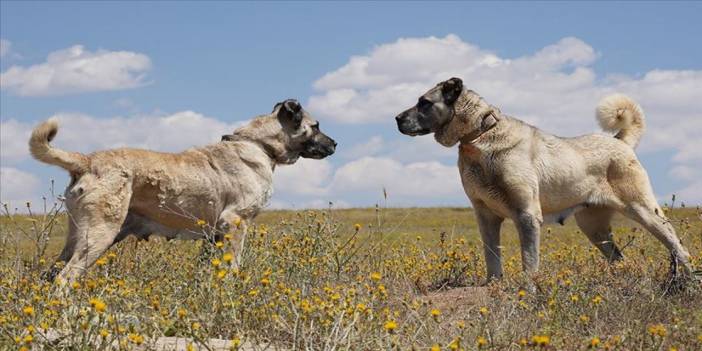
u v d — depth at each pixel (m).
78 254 7.53
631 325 6.00
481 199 8.91
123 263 8.15
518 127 8.71
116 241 8.24
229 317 5.45
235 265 7.72
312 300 6.07
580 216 9.82
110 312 5.16
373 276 5.81
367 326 5.19
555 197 8.86
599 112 9.46
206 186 8.51
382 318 5.86
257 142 9.20
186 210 8.41
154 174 8.05
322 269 7.89
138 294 5.91
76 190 7.62
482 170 8.70
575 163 8.86
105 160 7.78
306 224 9.09
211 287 5.72
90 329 4.91
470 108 8.66
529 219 8.54
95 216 7.62
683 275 7.87
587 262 8.77
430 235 19.16
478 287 8.55
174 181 8.22
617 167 9.07
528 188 8.54
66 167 7.64
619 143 9.20
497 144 8.57
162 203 8.19
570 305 6.47
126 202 7.82
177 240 8.72
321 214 9.91
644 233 10.59
